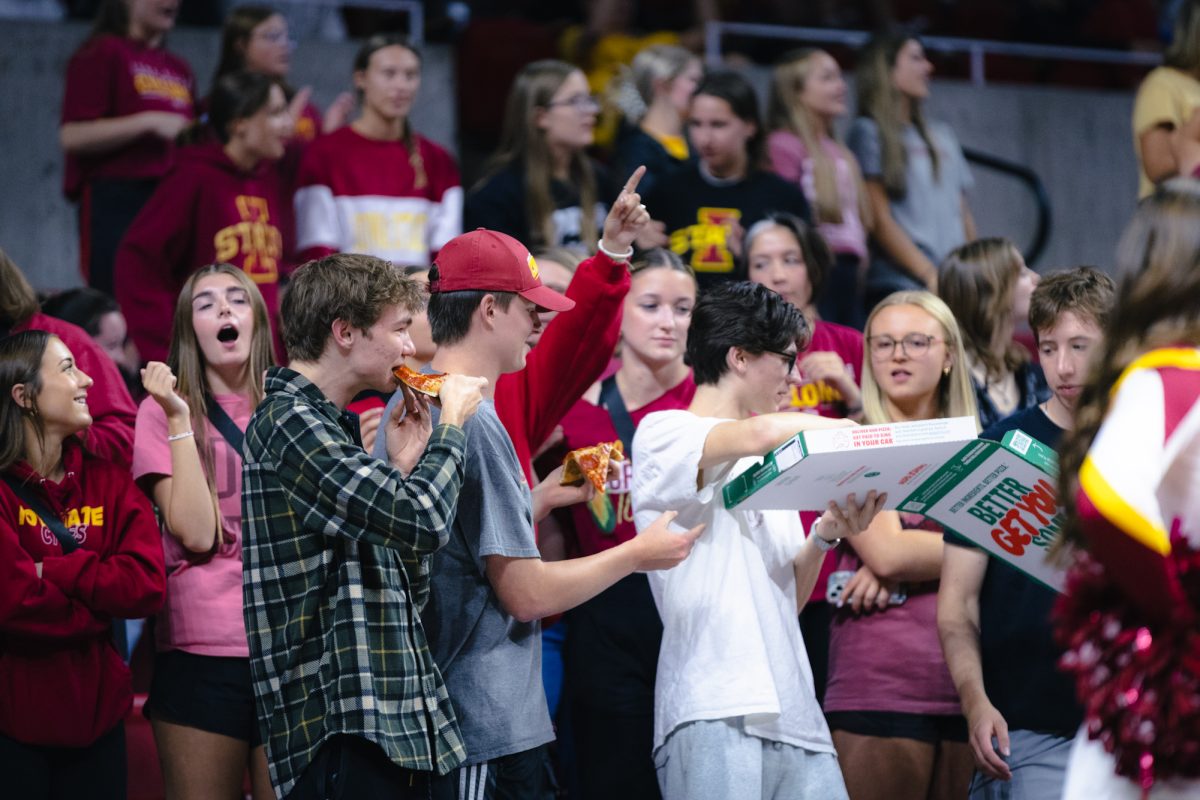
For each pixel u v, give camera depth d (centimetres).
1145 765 523
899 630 844
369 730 620
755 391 755
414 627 651
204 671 809
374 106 1301
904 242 1404
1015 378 1010
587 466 742
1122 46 2072
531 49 1809
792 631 748
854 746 841
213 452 847
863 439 644
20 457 788
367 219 1288
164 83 1362
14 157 1588
